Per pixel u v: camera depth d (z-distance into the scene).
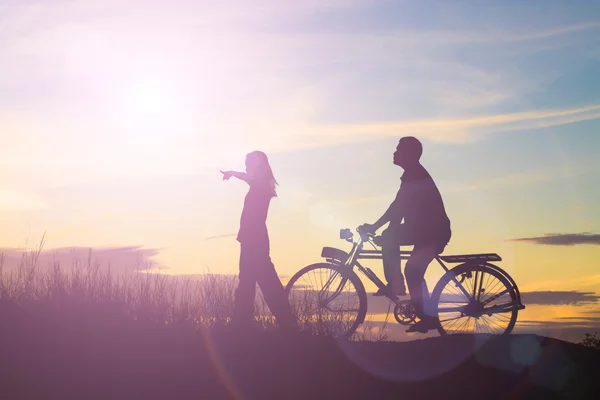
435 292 10.37
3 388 7.95
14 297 10.65
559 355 9.09
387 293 10.38
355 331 10.34
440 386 8.44
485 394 8.27
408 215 10.31
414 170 10.37
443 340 9.55
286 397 8.16
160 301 10.85
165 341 9.52
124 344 9.28
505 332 10.41
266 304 10.50
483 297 10.41
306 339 9.77
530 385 8.47
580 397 8.27
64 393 7.98
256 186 10.58
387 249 10.40
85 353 8.88
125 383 8.29
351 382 8.52
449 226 10.40
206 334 9.94
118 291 10.93
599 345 9.84
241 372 8.70
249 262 10.45
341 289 10.54
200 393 8.16
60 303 10.41
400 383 8.49
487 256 10.47
